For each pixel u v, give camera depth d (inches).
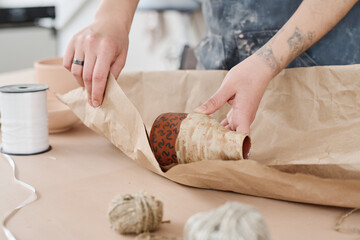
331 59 37.7
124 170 31.2
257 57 30.1
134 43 149.7
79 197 26.8
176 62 134.6
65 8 155.1
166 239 21.1
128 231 22.0
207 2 43.2
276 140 33.2
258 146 33.2
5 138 34.0
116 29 33.8
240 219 15.8
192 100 38.1
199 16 130.0
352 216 25.1
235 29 40.4
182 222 23.9
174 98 38.5
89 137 38.7
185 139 27.8
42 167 31.5
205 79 37.9
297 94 34.5
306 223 24.1
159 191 27.9
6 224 23.4
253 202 26.6
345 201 24.4
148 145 27.8
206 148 26.9
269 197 27.1
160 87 38.6
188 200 26.7
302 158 30.3
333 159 29.4
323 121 32.9
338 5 31.2
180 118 28.9
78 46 32.7
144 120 38.5
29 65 122.8
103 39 32.4
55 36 126.3
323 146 31.0
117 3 35.7
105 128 32.1
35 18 120.4
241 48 40.7
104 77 31.2
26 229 22.9
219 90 29.0
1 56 117.1
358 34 36.4
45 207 25.4
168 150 28.5
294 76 34.8
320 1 31.3
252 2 39.0
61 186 28.3
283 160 30.6
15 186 28.2
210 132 27.2
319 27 31.4
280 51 30.5
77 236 22.3
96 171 30.9
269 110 35.0
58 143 36.9
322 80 33.6
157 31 138.3
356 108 32.1
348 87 32.5
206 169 25.9
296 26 31.3
